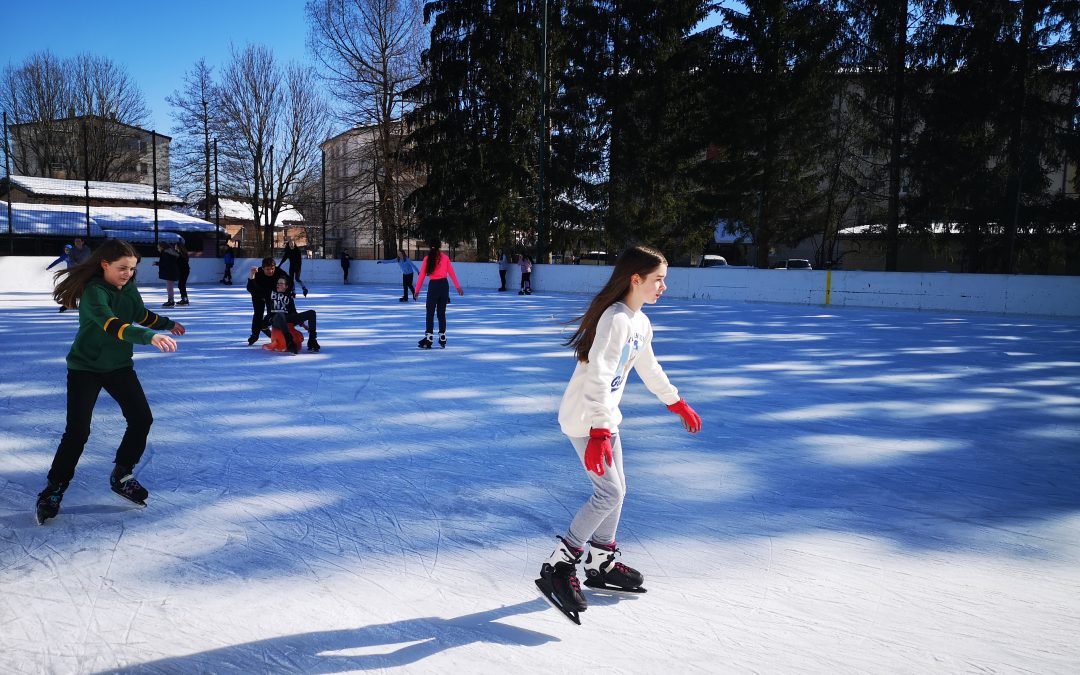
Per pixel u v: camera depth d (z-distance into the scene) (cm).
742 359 909
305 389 682
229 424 539
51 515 331
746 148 3067
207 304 1750
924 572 292
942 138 2562
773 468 439
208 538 318
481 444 486
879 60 2647
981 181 2530
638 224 3272
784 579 285
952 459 461
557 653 227
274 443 484
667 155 3173
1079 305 1552
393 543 316
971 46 2472
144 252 3634
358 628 241
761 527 341
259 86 4141
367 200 3797
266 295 985
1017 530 340
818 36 2773
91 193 4412
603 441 242
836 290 1877
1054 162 2511
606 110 3177
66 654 223
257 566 290
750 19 2955
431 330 995
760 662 222
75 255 1617
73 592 265
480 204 3247
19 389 659
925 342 1092
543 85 2642
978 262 2661
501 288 2512
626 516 354
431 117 3288
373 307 1727
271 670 215
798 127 2923
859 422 566
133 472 414
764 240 3117
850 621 250
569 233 3319
